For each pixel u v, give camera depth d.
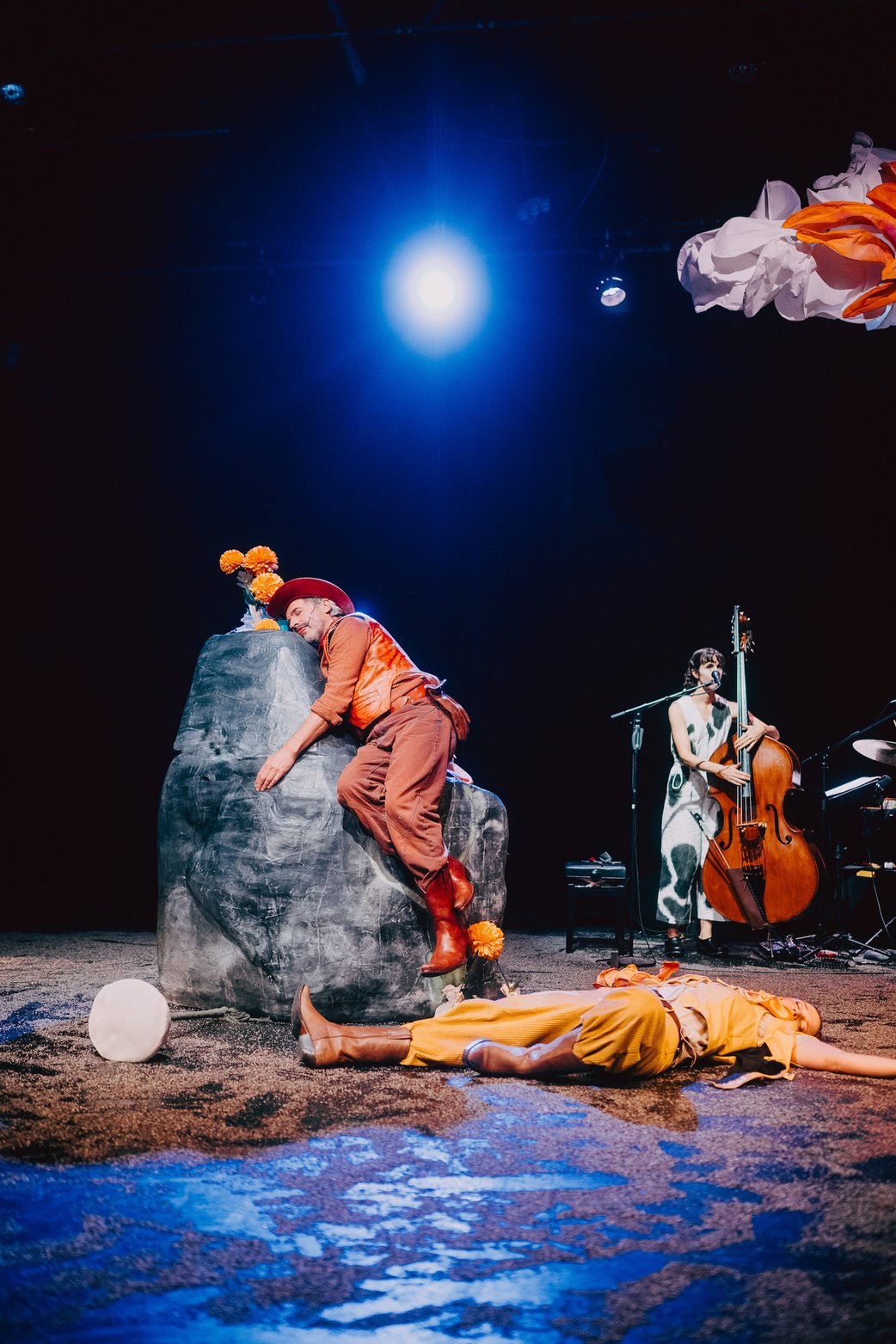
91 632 9.61
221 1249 1.75
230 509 9.52
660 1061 2.76
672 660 9.36
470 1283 1.64
